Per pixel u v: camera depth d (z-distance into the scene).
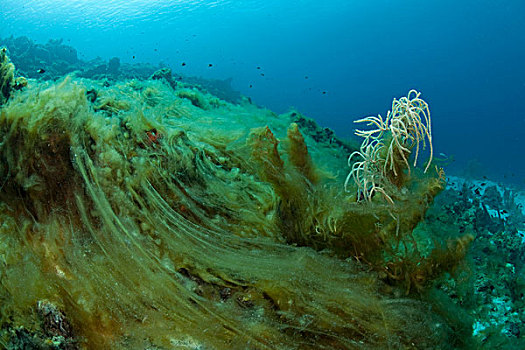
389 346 1.75
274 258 1.95
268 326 1.74
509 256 3.74
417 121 1.99
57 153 1.86
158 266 1.81
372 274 1.98
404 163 2.07
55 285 1.73
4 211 1.83
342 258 2.10
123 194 1.93
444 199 5.29
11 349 1.75
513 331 2.57
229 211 2.21
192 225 2.03
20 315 1.74
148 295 1.73
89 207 1.86
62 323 1.69
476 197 6.59
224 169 2.64
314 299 1.83
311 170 2.39
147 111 2.55
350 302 1.83
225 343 1.68
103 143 1.98
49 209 1.84
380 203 2.06
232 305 1.79
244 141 2.86
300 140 2.35
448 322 2.03
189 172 2.28
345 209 2.04
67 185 1.86
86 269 1.74
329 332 1.76
